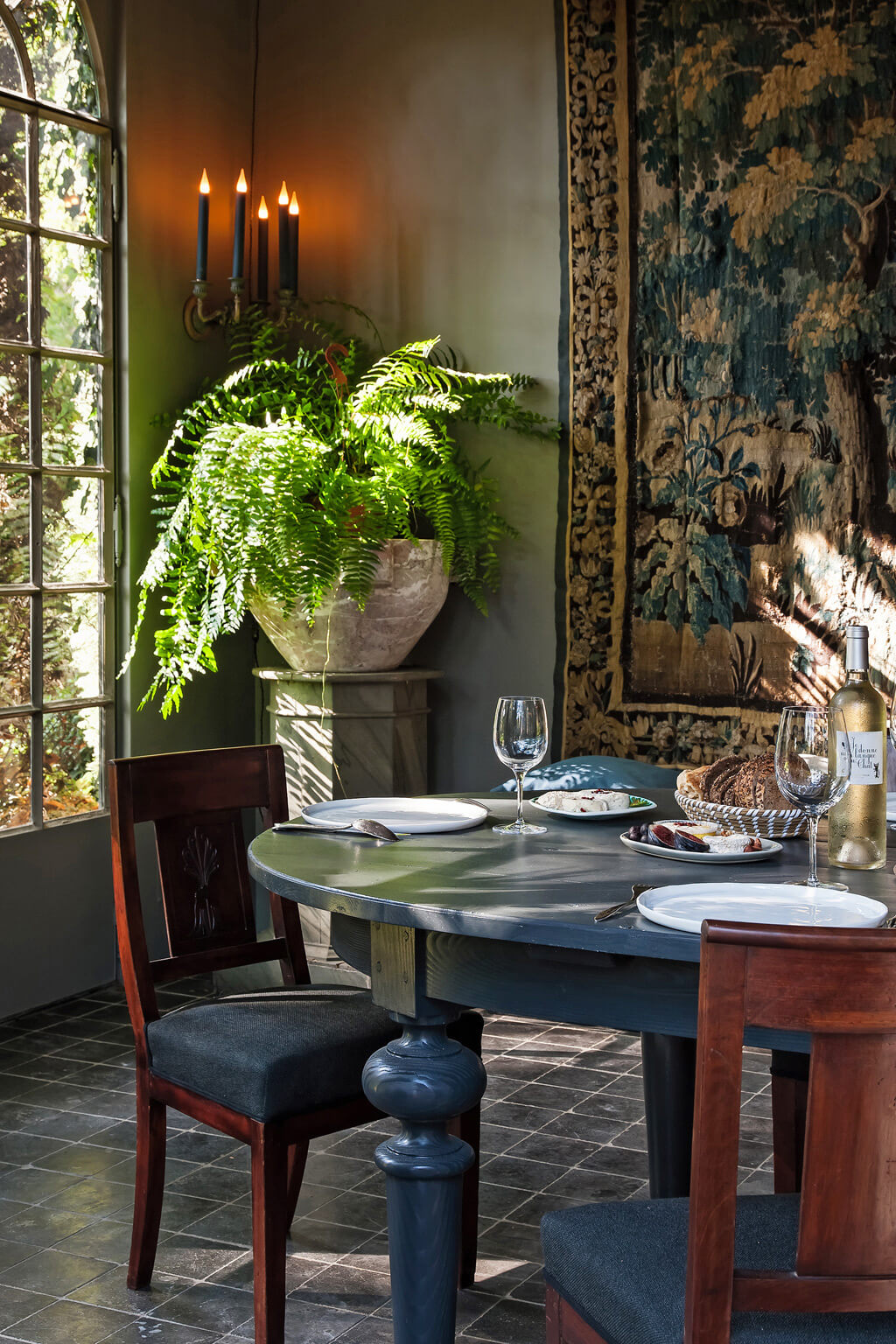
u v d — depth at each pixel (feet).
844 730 5.37
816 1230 3.58
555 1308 4.60
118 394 12.04
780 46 11.37
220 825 7.33
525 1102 9.43
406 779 12.10
